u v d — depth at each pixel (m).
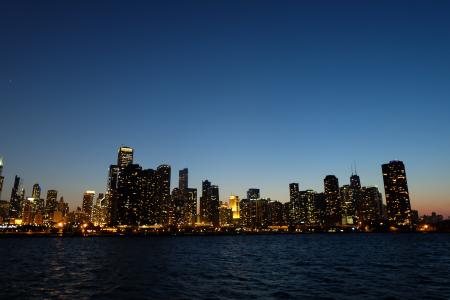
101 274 75.00
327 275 72.94
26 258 119.69
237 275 73.56
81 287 57.34
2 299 47.38
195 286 58.59
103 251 165.25
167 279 67.19
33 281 63.78
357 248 185.62
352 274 74.25
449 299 46.84
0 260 110.38
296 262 105.25
